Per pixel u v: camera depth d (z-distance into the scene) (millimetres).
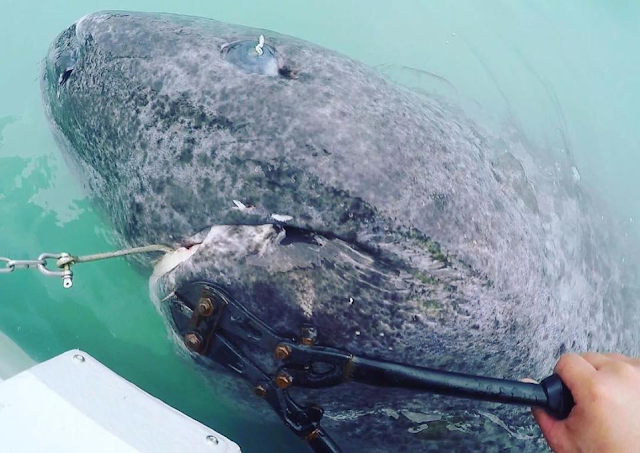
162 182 770
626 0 1647
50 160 1052
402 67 1328
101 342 974
